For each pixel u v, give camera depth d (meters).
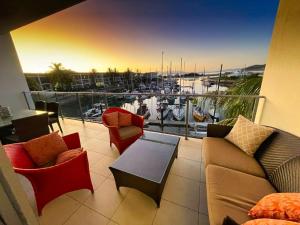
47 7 2.35
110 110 2.76
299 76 1.90
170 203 1.50
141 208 1.45
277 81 2.27
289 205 0.76
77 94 3.74
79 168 1.49
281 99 2.20
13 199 0.46
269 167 1.40
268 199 0.87
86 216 1.39
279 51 2.24
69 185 1.47
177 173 1.91
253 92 2.83
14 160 1.31
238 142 1.73
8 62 3.88
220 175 1.30
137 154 1.74
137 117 2.60
